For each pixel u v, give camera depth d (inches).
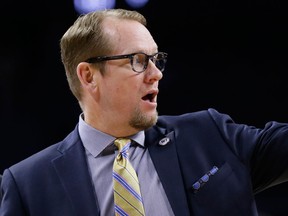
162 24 336.2
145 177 117.0
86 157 121.3
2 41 336.8
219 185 115.4
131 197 112.5
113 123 119.3
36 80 341.7
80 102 125.4
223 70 343.3
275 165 116.3
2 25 335.0
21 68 340.2
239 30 338.3
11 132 341.7
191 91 343.3
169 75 343.3
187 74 343.0
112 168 118.4
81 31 120.6
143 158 119.9
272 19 332.2
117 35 117.5
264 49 339.6
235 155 118.6
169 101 343.9
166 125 126.6
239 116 342.3
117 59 116.5
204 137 122.7
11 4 329.7
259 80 340.8
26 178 119.7
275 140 116.1
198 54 342.6
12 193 118.4
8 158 341.1
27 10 331.9
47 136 345.1
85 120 124.7
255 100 341.7
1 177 130.5
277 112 341.1
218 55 343.0
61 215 114.0
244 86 341.7
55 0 329.1
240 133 122.0
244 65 341.7
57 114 344.5
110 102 118.1
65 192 116.2
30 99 342.3
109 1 309.9
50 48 338.6
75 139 124.3
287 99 339.3
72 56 122.6
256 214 115.6
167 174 116.5
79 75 121.4
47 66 341.1
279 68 339.6
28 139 343.3
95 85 119.9
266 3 325.1
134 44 116.5
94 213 113.0
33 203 116.4
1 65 338.0
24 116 342.6
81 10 308.0
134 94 116.4
